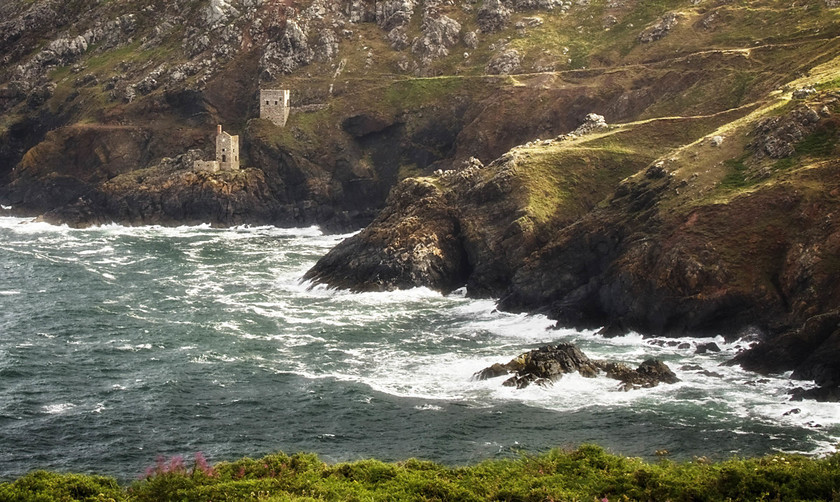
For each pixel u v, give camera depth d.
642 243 100.31
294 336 97.19
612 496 47.75
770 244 94.50
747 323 90.62
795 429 68.94
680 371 82.88
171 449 67.12
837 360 76.50
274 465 53.66
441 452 66.00
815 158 102.56
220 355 89.62
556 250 108.12
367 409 75.19
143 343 93.19
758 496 46.97
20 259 135.88
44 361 86.31
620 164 128.38
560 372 80.44
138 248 150.75
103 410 74.50
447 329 100.50
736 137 113.19
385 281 117.69
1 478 61.56
